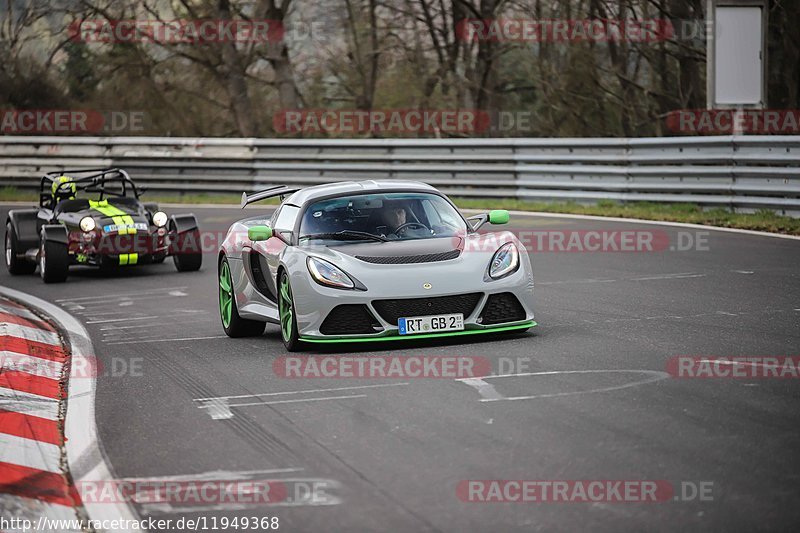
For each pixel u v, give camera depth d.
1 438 18.94
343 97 106.94
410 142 71.81
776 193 50.75
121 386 23.52
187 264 47.22
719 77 56.88
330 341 24.47
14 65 108.50
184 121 111.31
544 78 98.94
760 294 30.95
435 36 102.50
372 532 12.99
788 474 14.05
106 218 45.88
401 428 17.84
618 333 25.55
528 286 25.36
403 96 105.25
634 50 95.81
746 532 12.14
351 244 26.33
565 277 37.88
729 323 26.20
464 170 69.25
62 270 45.16
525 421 17.67
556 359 22.64
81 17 103.50
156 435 18.80
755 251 41.44
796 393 18.55
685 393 18.94
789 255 39.72
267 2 103.75
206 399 21.39
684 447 15.57
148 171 82.44
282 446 17.34
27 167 86.19
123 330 32.25
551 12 96.50
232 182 79.69
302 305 24.88
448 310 24.55
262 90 113.62
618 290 33.62
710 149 54.19
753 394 18.59
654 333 25.27
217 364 25.38
